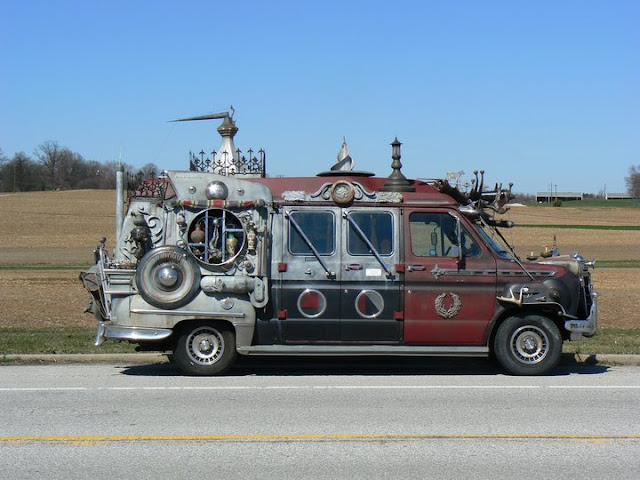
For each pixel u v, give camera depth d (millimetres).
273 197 10688
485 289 10406
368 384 9742
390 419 7676
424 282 10383
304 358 11844
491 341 10594
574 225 72812
